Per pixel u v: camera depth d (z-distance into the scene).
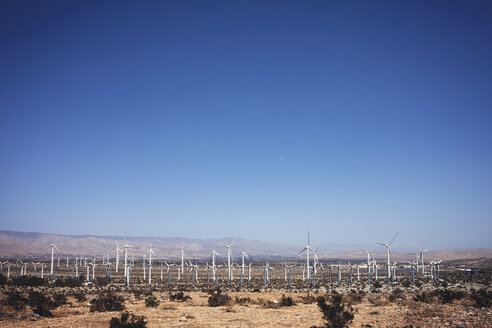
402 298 57.91
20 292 79.19
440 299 50.69
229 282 149.25
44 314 37.88
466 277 154.62
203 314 40.34
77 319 35.91
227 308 45.16
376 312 40.03
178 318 36.41
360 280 154.25
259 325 32.16
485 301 40.69
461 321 29.22
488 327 26.12
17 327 31.02
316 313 41.09
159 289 104.12
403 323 30.47
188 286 121.75
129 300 59.56
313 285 121.12
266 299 60.16
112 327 29.50
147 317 37.62
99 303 44.72
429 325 28.55
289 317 37.56
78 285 117.50
